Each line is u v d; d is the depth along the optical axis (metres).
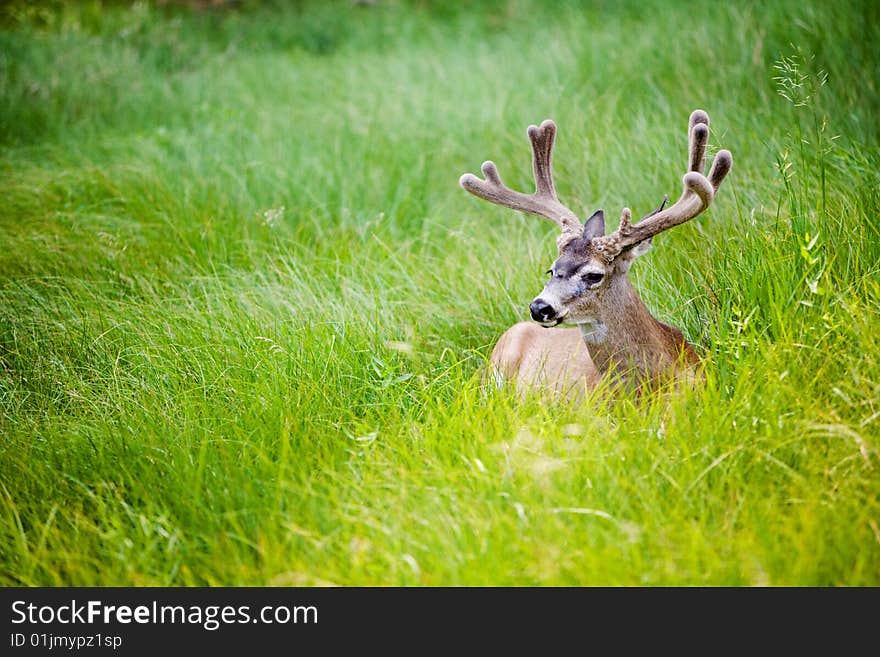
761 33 15.88
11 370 11.04
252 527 7.84
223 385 9.86
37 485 8.83
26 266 13.20
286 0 27.22
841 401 8.27
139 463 8.78
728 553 6.96
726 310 9.88
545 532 7.11
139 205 14.95
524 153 15.22
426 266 12.56
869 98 13.79
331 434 8.98
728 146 13.28
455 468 8.06
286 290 11.82
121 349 10.96
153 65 22.47
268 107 19.34
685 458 7.81
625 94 16.23
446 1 26.17
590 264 9.12
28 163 16.92
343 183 15.20
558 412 9.02
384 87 19.56
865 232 10.10
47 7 25.81
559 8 23.02
